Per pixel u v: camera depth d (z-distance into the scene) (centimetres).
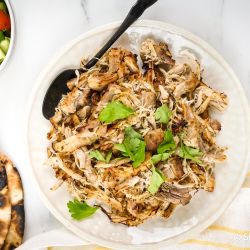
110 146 48
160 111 48
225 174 53
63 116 50
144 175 49
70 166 51
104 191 50
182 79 50
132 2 53
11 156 54
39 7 53
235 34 53
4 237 53
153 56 49
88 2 53
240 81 53
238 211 56
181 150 49
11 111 54
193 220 54
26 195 55
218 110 52
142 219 52
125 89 49
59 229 54
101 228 53
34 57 53
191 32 53
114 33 49
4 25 51
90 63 50
